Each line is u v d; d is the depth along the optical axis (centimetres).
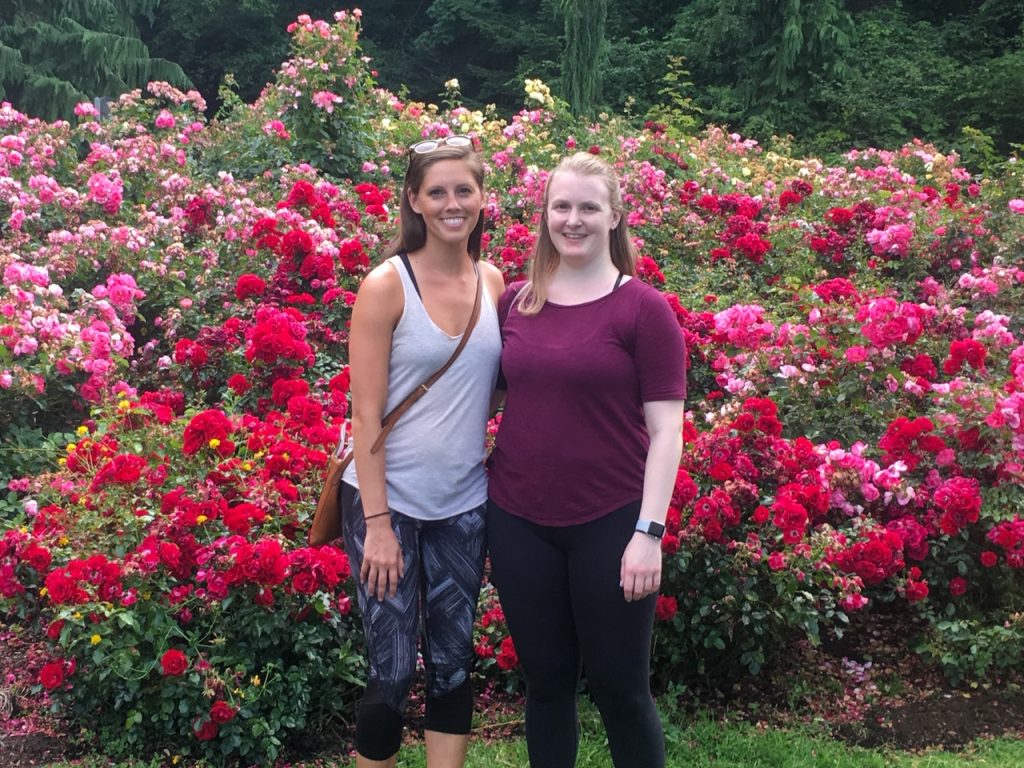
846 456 386
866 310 464
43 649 372
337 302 562
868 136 1639
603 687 259
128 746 321
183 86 1703
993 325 489
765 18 1698
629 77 1848
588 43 1542
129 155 747
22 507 430
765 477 382
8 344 470
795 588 349
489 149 923
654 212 742
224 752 316
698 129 1652
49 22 1620
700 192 802
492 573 268
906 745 343
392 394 260
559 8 1614
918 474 415
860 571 353
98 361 482
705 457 374
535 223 745
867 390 462
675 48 1842
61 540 346
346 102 869
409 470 261
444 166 256
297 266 573
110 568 314
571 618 264
